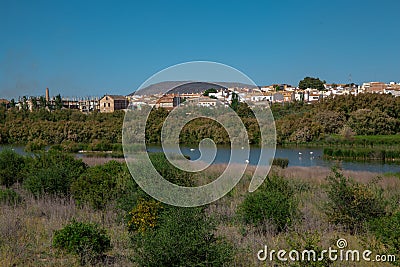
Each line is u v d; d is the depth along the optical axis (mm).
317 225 8180
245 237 7586
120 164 11430
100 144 31719
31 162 13867
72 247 6422
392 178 15883
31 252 6867
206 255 5098
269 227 7863
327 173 17094
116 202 9031
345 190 8312
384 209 8320
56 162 13172
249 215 8234
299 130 37438
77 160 13438
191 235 5156
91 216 9180
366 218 7945
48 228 8227
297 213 8633
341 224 8172
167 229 5266
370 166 27031
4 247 6934
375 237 6477
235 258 5992
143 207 7461
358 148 33562
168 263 5059
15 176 13641
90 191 9898
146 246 5219
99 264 6301
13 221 8344
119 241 7273
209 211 9180
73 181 11125
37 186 11281
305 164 25766
